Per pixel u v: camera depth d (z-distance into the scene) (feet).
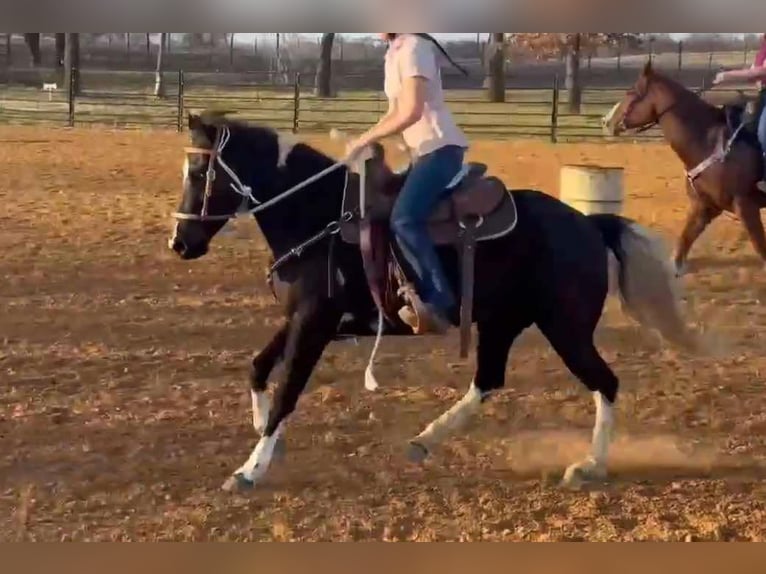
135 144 69.15
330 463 16.94
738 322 26.66
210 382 21.18
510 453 17.57
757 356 23.62
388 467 16.83
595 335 25.41
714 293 29.81
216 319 26.32
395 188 15.58
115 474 16.30
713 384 21.50
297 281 15.55
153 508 15.07
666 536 14.32
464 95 115.14
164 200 45.83
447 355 23.43
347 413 19.43
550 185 51.21
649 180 55.88
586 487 16.06
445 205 15.55
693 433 18.69
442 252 15.64
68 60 113.80
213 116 15.65
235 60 160.97
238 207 15.70
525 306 16.35
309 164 15.75
